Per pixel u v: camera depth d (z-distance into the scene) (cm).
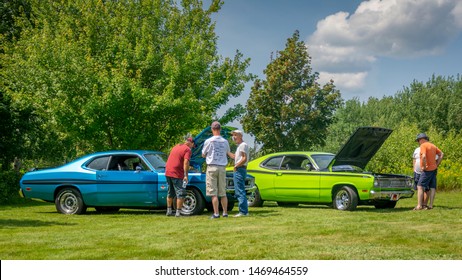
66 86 1945
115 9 2412
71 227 936
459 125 6694
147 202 1201
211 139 1083
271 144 4497
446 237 751
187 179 1120
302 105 4347
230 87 2291
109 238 769
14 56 2219
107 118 1967
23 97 2000
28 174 1287
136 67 2134
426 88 7556
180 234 805
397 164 2927
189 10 2544
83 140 2214
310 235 779
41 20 2361
